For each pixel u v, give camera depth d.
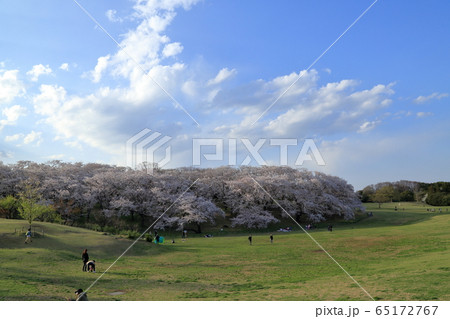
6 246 34.50
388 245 41.47
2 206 61.38
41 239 38.31
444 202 117.56
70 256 33.75
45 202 70.31
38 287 20.45
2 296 17.38
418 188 135.75
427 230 53.16
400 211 101.25
